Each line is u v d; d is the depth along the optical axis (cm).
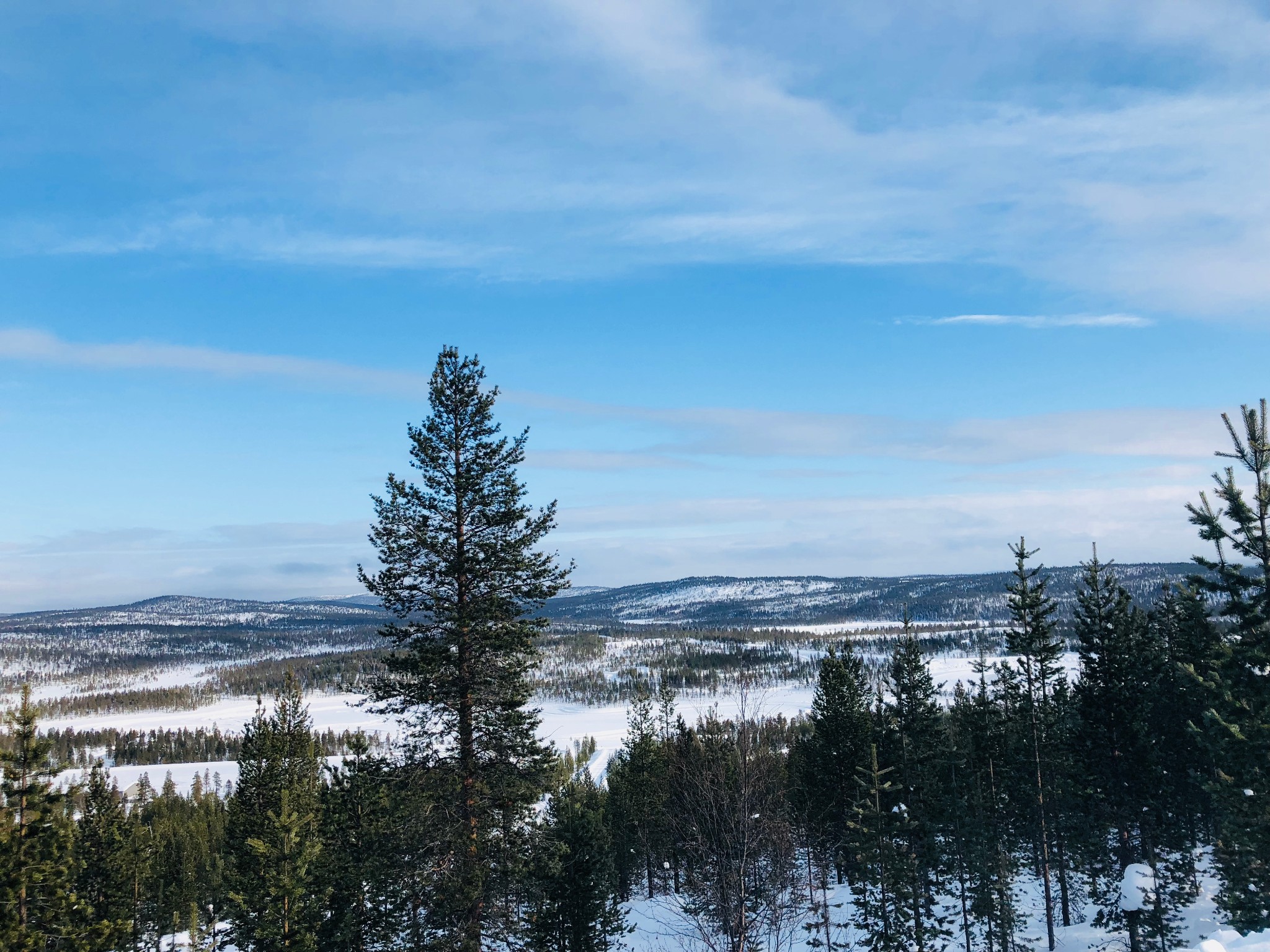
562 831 3631
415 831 2203
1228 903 2841
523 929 2377
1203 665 3772
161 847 6525
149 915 5650
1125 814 3719
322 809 3775
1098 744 3797
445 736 2258
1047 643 4094
